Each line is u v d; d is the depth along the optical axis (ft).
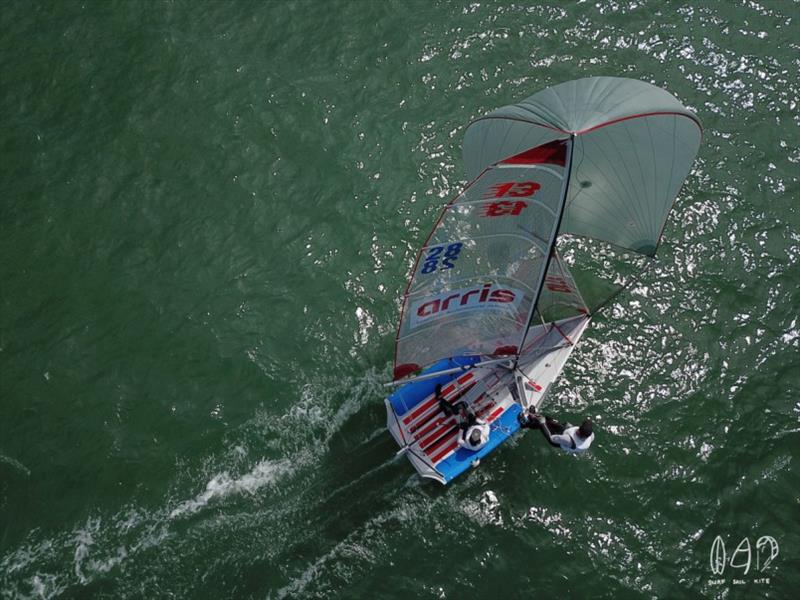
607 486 64.90
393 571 61.87
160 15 92.63
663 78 86.38
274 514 64.85
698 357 70.54
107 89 87.76
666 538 62.64
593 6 91.30
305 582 61.52
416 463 63.62
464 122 84.69
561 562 61.93
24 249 78.13
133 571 62.34
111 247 78.43
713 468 65.31
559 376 69.87
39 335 73.56
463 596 60.75
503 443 66.80
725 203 78.23
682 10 90.58
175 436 68.64
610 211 65.87
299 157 83.30
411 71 88.22
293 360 72.28
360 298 75.25
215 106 86.48
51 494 65.87
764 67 86.43
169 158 83.51
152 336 73.61
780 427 66.80
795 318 72.23
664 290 74.02
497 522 63.72
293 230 79.05
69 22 92.07
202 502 65.57
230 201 80.84
